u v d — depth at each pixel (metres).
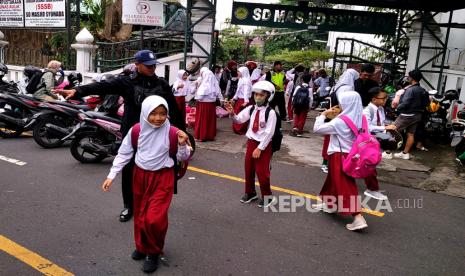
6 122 7.49
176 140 3.54
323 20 12.25
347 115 4.52
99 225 4.30
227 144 8.23
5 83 8.46
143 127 3.48
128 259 3.68
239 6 12.29
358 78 6.51
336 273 3.66
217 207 4.99
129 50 12.56
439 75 10.93
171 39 13.49
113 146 6.35
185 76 9.23
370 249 4.16
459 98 10.52
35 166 6.13
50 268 3.46
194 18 12.06
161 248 3.51
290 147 8.34
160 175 3.59
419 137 8.62
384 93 5.72
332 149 4.64
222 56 23.67
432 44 11.38
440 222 4.96
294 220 4.74
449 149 8.84
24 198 4.90
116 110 6.48
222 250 3.95
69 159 6.59
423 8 10.83
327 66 26.69
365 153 4.27
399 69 13.24
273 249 4.03
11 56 13.22
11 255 3.62
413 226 4.80
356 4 11.41
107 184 3.60
